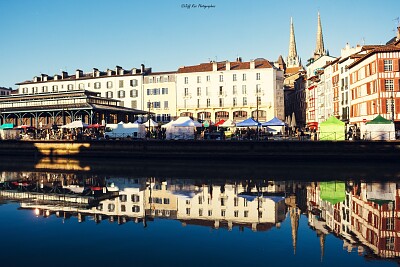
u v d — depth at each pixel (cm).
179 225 1436
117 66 8844
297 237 1259
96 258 1073
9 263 1038
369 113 4931
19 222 1493
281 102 7981
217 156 4016
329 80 6719
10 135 5275
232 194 2083
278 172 3153
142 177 2886
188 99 8150
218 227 1404
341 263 1008
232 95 7925
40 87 9188
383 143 3547
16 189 2328
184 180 2692
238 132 5325
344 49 6256
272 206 1758
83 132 5550
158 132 4928
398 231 1305
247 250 1132
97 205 1817
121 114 6838
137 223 1470
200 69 8200
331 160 3669
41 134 5506
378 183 2422
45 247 1176
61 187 2395
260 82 7800
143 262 1038
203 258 1066
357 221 1448
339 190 2164
